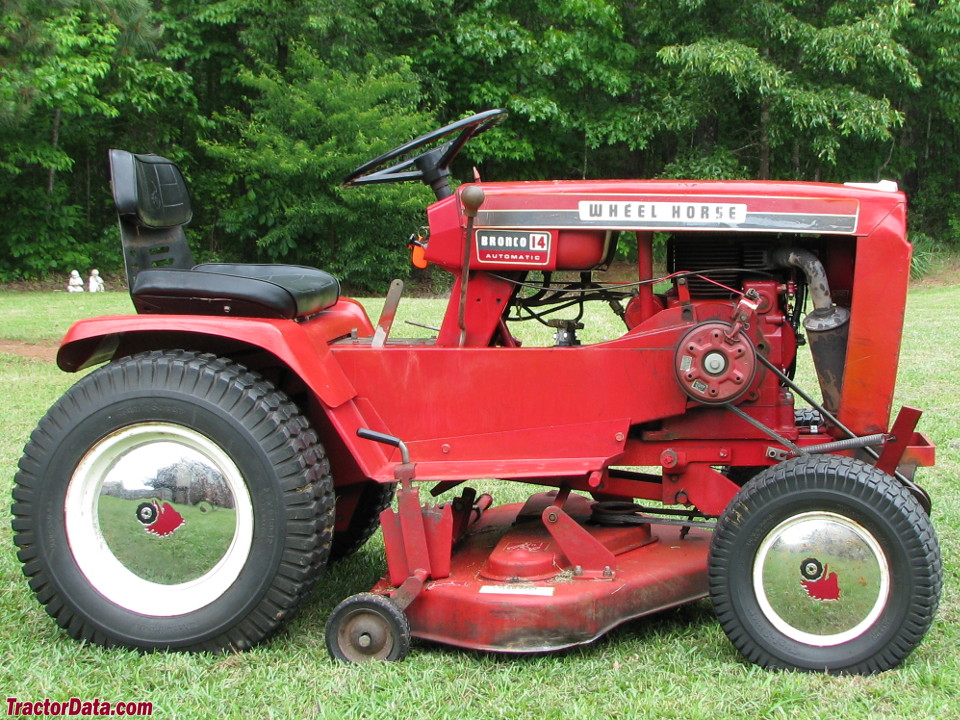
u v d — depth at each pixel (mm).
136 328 2871
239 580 2818
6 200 17688
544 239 3045
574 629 2750
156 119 18797
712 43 16453
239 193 19219
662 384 2998
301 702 2541
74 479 2857
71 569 2857
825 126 16766
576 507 3488
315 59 17000
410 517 2857
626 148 19766
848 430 2955
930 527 2656
